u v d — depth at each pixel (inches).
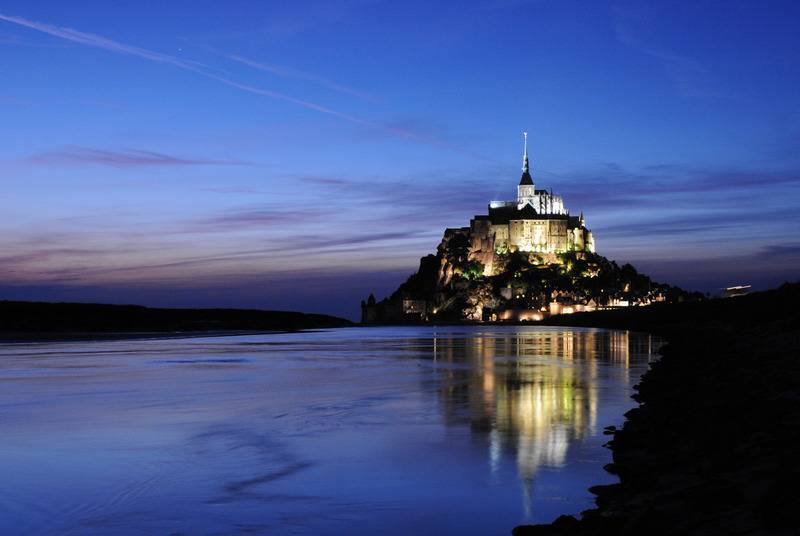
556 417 1200.8
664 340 4522.6
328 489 755.4
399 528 632.4
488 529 627.8
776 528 465.7
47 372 2144.4
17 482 784.9
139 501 714.2
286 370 2237.9
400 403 1396.4
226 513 675.4
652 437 933.8
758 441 753.6
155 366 2397.9
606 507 633.0
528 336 5920.3
